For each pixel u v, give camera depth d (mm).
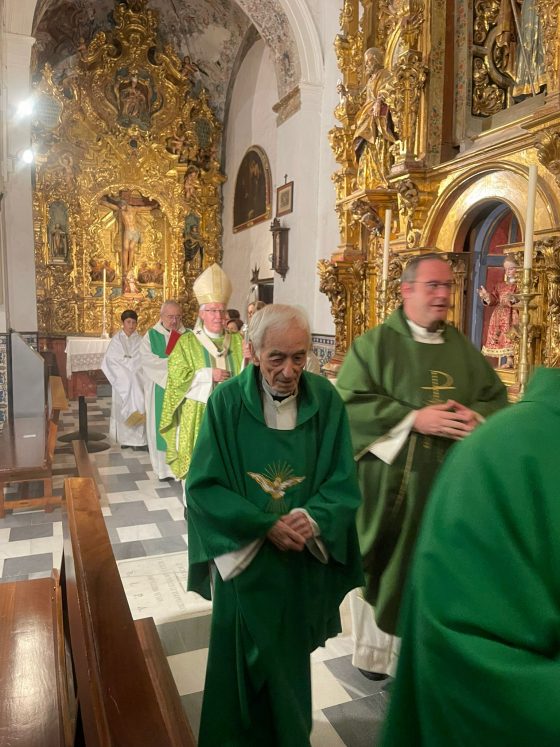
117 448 7020
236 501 1664
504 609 654
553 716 587
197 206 13023
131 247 12625
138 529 4438
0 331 6945
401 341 2379
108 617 1361
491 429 750
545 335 3652
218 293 4672
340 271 5984
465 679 647
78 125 11891
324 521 1688
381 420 2252
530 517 666
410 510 2221
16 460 4715
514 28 4574
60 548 4027
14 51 7480
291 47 7859
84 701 1184
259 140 11008
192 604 3203
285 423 1799
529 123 3420
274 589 1699
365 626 2500
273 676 1646
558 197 3445
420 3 4629
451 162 4312
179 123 12633
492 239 4320
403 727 777
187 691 2430
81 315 12102
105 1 11500
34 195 11414
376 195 5023
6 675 1747
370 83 5406
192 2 11508
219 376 4570
